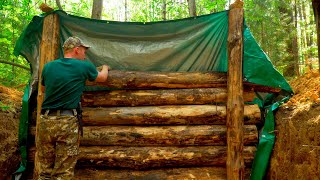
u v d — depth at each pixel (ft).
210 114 14.73
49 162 11.09
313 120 11.75
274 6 34.14
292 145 12.59
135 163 14.33
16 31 28.40
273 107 14.84
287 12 34.55
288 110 14.14
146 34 15.40
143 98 15.11
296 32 31.60
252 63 15.19
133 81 14.99
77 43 12.06
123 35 15.46
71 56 12.00
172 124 15.08
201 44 15.43
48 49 14.57
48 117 10.78
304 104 13.52
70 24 15.24
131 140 14.67
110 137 14.69
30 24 14.97
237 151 13.89
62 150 10.77
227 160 14.07
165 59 15.69
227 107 14.34
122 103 15.24
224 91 14.94
